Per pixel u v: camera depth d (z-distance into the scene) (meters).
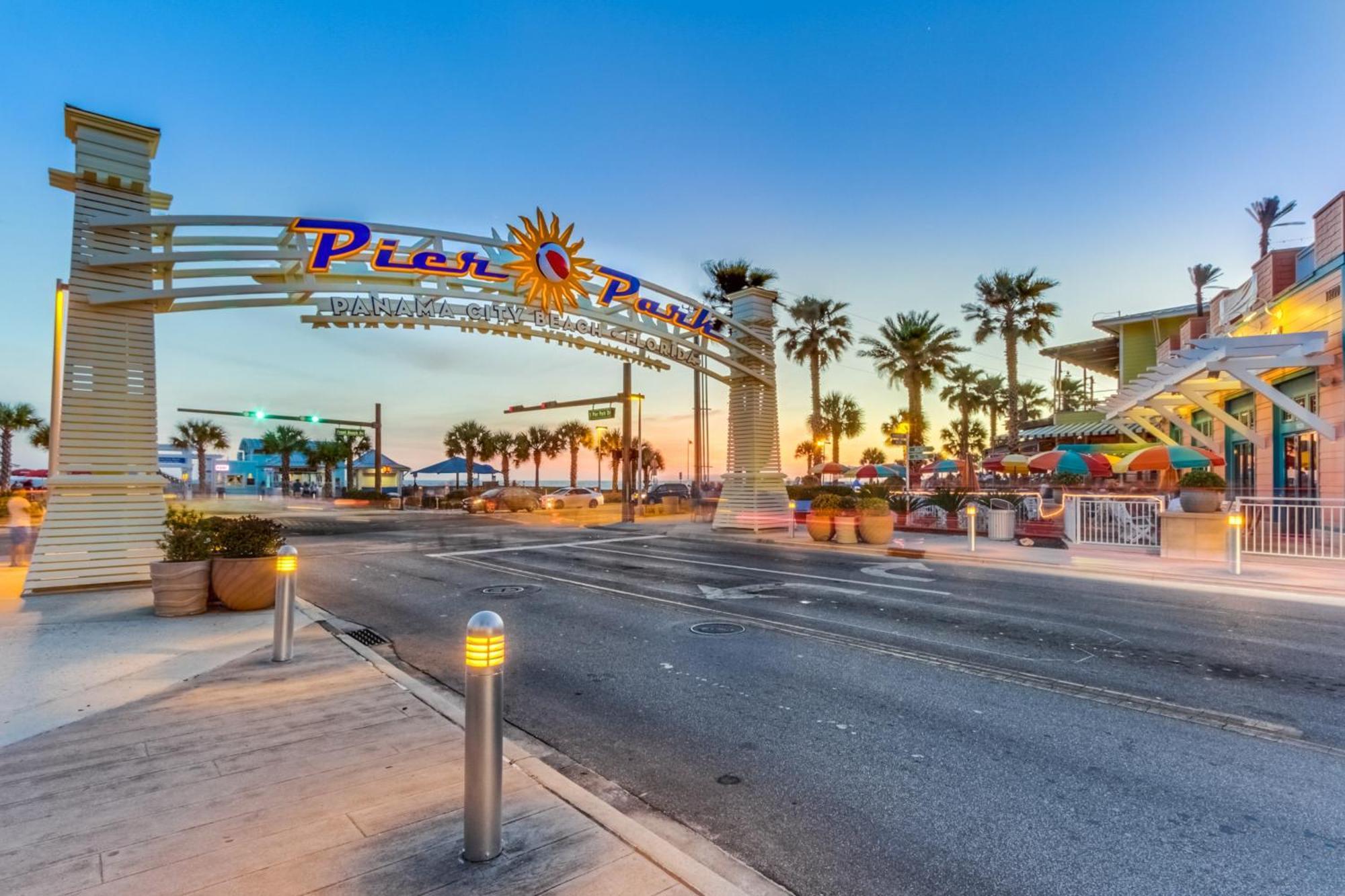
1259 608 9.05
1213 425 22.34
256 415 34.31
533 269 15.38
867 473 30.52
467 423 67.25
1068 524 15.84
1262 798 3.82
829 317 42.25
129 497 11.22
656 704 5.49
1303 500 12.91
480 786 3.04
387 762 4.16
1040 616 8.63
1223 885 3.00
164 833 3.28
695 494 29.61
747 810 3.74
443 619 8.90
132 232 11.63
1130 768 4.21
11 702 5.31
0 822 3.38
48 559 10.50
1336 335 13.83
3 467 54.38
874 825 3.56
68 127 11.09
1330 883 3.01
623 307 17.97
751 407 20.94
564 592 10.86
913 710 5.27
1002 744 4.60
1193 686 5.79
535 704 5.51
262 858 3.06
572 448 78.44
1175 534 13.34
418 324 14.62
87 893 2.79
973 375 64.19
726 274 26.02
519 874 2.96
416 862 3.04
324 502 49.84
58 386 13.21
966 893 2.97
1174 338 25.81
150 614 8.81
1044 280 34.41
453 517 33.25
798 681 6.02
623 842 3.24
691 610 9.23
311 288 13.08
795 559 14.81
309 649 7.07
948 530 19.23
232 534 9.12
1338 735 4.70
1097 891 2.97
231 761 4.16
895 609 9.12
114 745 4.42
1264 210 36.59
